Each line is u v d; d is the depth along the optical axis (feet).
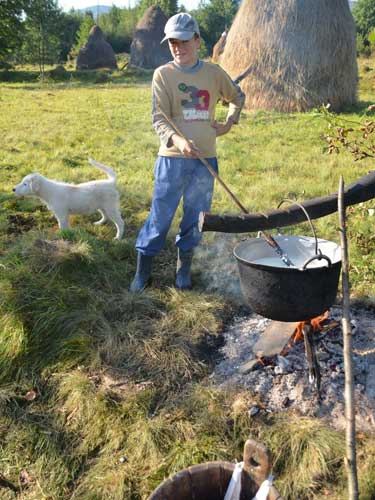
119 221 16.21
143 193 20.94
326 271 8.23
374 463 8.20
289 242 10.15
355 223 17.19
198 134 11.60
